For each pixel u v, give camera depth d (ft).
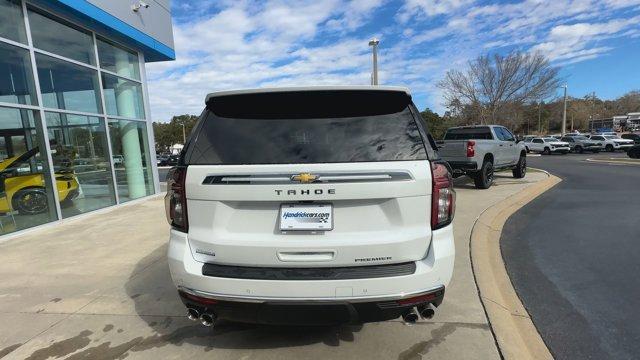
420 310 8.66
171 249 8.84
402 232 8.30
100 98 32.60
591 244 18.93
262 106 9.10
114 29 31.96
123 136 35.83
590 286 13.96
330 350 9.83
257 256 8.28
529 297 13.12
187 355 9.74
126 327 11.23
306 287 8.04
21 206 24.72
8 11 24.56
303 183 8.02
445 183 8.52
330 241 8.14
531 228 22.29
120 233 22.74
